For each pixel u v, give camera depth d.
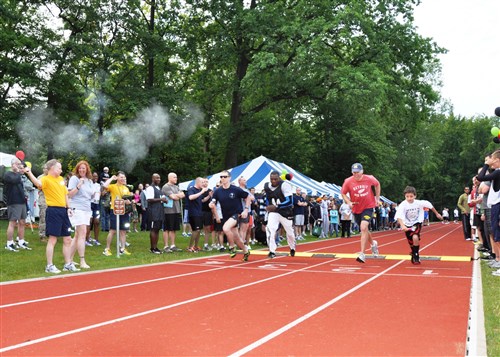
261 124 34.78
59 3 29.98
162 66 34.62
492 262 10.58
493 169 9.62
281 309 5.98
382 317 5.52
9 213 12.45
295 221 20.44
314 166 48.12
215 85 34.38
